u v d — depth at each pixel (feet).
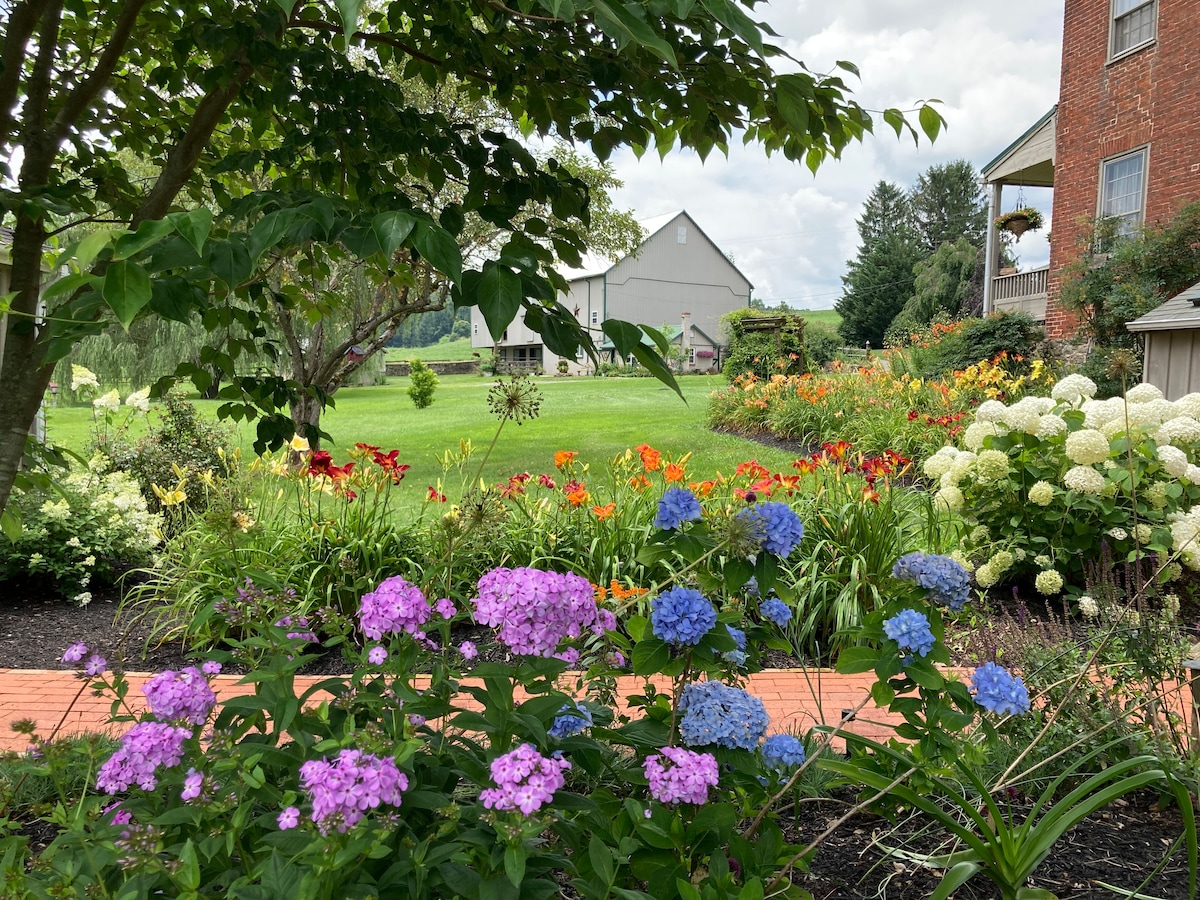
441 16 6.95
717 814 5.40
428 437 48.03
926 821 7.74
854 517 15.97
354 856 4.13
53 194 6.11
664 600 5.77
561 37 6.33
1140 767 7.86
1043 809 7.86
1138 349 36.32
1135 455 15.90
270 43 6.25
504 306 4.36
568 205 7.17
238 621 6.08
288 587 6.36
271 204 4.95
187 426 24.22
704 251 156.15
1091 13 43.45
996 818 5.80
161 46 8.20
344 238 4.39
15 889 4.04
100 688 5.58
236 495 14.33
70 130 6.89
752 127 6.98
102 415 22.35
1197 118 37.78
